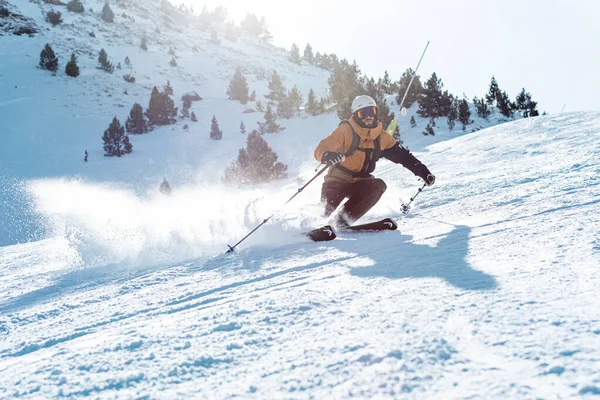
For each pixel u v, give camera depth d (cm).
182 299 219
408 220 386
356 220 402
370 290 174
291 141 4500
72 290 304
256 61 9850
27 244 952
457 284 163
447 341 112
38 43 7244
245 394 99
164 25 10062
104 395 107
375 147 410
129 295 253
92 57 7394
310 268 249
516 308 127
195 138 4822
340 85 5306
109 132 4144
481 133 1355
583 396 80
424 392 89
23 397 112
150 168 3812
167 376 114
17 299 305
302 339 129
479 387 88
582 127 1002
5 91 5662
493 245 226
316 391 96
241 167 2780
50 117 5134
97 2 9938
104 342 155
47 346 172
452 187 548
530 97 4275
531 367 93
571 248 188
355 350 114
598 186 357
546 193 374
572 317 115
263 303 176
